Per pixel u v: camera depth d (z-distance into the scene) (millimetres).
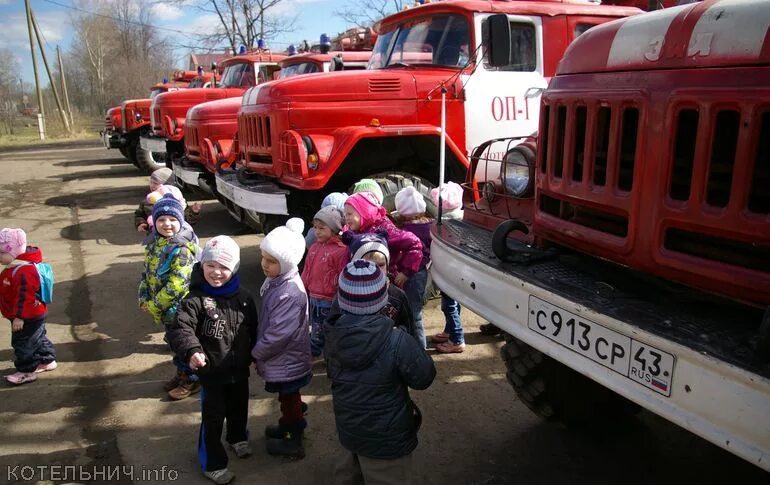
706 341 1679
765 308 1727
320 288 3533
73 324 4816
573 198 2316
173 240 3535
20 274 3721
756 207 1737
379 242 3082
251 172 5824
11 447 3119
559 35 5398
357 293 2285
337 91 5066
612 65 2143
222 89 10516
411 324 2771
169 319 3506
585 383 2918
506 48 4172
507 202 3053
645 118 1975
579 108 2291
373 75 5133
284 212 5039
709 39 1823
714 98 1768
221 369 2750
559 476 2801
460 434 3160
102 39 51500
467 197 4852
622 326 1854
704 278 1861
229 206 6742
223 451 2832
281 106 5012
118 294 5539
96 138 31188
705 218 1814
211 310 2729
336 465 2676
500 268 2424
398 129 4898
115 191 12070
